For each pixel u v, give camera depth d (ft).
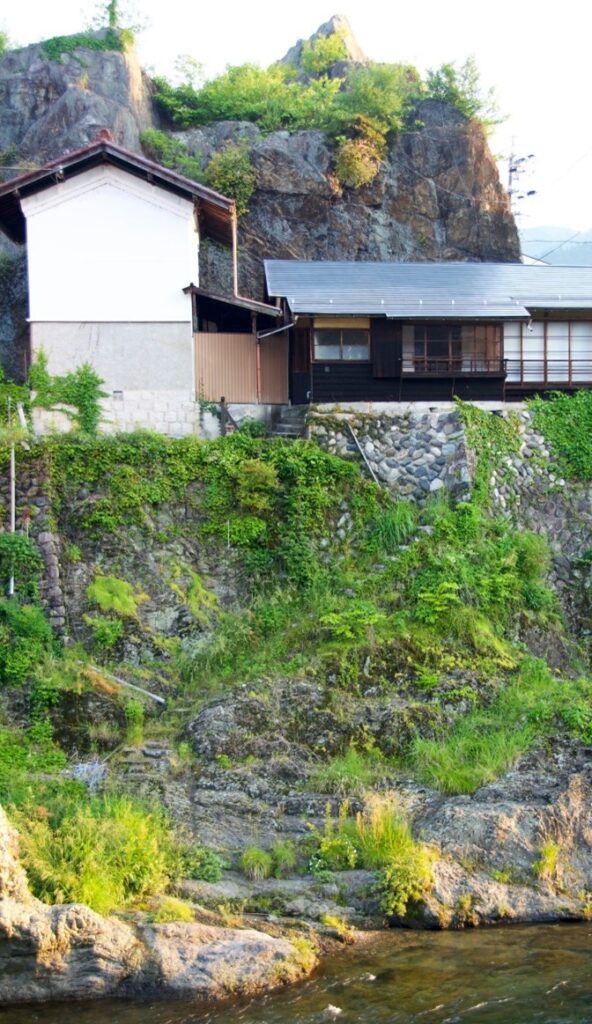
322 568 70.38
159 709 61.62
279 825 53.16
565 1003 40.34
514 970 43.37
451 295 83.15
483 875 49.88
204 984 41.60
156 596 67.77
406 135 121.08
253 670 63.36
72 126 110.32
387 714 60.34
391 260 115.85
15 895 42.39
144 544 69.31
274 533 71.41
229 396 81.56
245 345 82.07
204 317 85.76
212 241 102.99
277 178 112.98
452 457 76.13
